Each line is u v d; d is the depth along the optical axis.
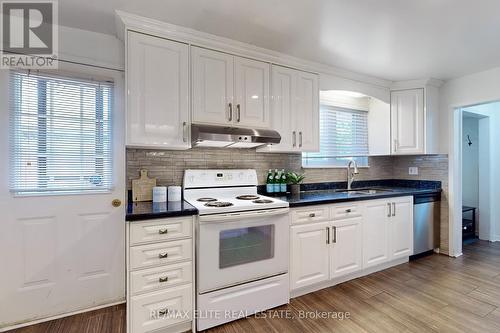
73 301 2.03
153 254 1.69
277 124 2.47
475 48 2.34
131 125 1.86
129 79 1.85
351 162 3.33
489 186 4.02
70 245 2.02
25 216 1.88
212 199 2.30
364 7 1.72
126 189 2.20
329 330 1.83
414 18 1.85
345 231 2.52
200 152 2.51
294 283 2.21
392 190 3.28
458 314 2.01
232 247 1.91
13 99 1.84
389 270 2.85
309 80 2.66
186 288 1.79
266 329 1.84
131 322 1.64
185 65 2.04
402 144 3.27
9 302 1.85
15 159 1.85
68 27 1.99
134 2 1.68
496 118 4.02
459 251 3.33
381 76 3.07
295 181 2.83
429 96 3.20
